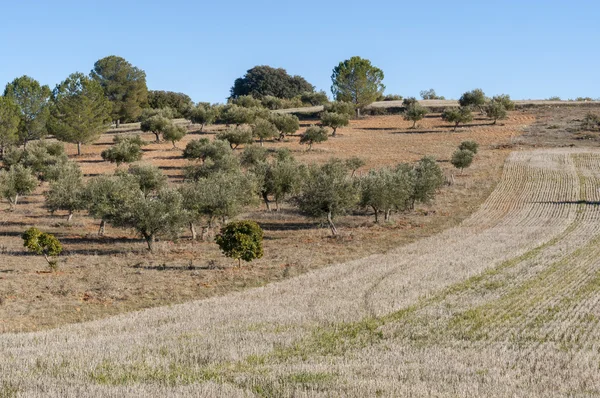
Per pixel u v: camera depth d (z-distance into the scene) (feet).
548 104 492.54
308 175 221.05
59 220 203.41
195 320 86.12
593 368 62.34
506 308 90.27
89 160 335.67
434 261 131.54
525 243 152.05
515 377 59.67
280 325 82.02
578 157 308.60
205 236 173.27
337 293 103.55
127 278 121.60
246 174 204.85
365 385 54.29
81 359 64.69
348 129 429.79
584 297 96.12
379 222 194.39
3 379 56.08
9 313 95.50
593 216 197.06
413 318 84.99
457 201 230.48
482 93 482.28
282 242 165.48
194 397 50.16
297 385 54.39
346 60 499.92
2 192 217.56
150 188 222.69
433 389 54.13
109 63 456.86
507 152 330.95
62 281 118.52
